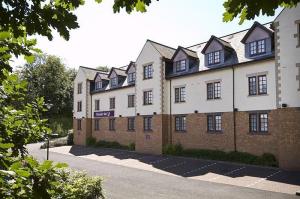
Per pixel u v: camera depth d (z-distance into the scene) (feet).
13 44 9.21
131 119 110.22
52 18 8.45
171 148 88.94
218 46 81.30
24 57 9.64
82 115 132.87
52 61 192.34
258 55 72.59
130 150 104.83
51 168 9.09
